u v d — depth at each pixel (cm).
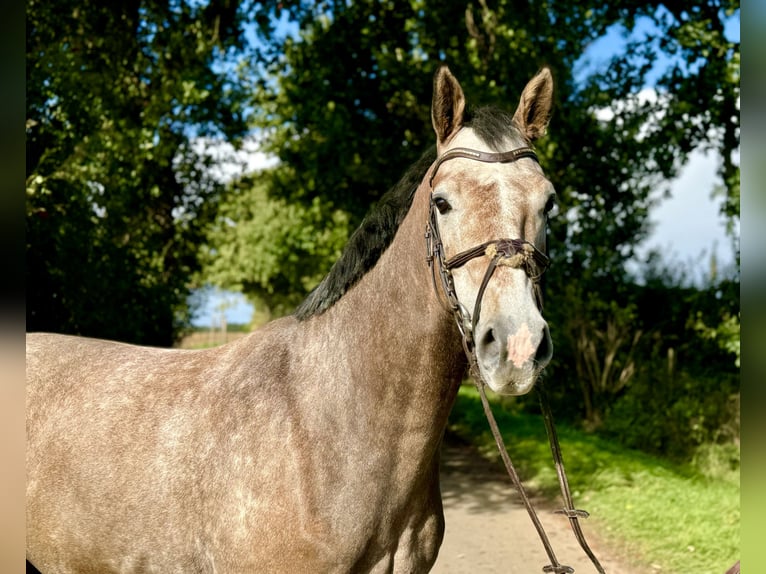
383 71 1101
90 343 276
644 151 1091
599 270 1104
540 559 481
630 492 621
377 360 204
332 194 1210
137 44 1007
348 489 196
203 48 1037
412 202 216
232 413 215
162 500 215
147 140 964
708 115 1055
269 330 238
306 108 1137
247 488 202
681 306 1125
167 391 234
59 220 661
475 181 189
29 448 245
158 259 1027
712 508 562
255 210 2689
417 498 211
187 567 213
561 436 905
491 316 175
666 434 876
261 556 197
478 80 1000
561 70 1034
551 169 1082
